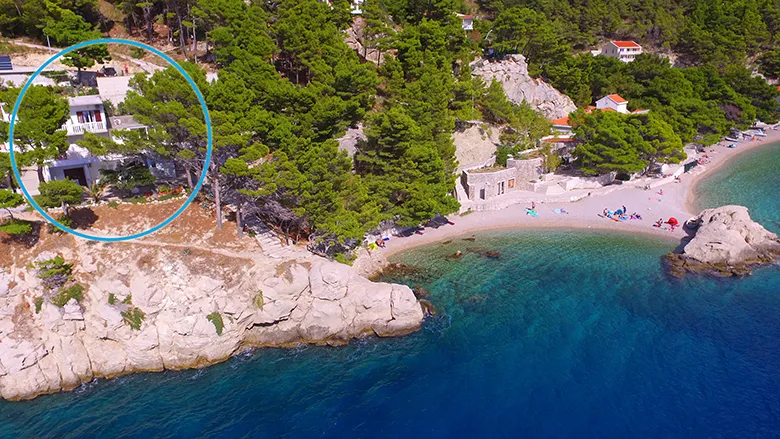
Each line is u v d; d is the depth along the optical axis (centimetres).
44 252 4759
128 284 4653
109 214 5406
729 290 5747
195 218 5622
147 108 4750
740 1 17088
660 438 3716
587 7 16475
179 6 8744
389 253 6706
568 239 7144
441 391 4241
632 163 8700
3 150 5209
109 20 9150
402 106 7794
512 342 4853
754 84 12938
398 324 5038
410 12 10212
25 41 7838
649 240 7112
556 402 4088
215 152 5019
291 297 4888
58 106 4884
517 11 11262
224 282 4834
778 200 8400
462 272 6216
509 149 8981
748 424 3828
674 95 11831
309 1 8525
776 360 4534
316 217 5403
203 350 4619
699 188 9144
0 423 3950
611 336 4912
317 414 4000
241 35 7588
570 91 12225
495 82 9788
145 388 4344
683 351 4678
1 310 4350
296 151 5469
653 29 16825
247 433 3806
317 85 6919
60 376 4338
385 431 3822
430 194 6656
